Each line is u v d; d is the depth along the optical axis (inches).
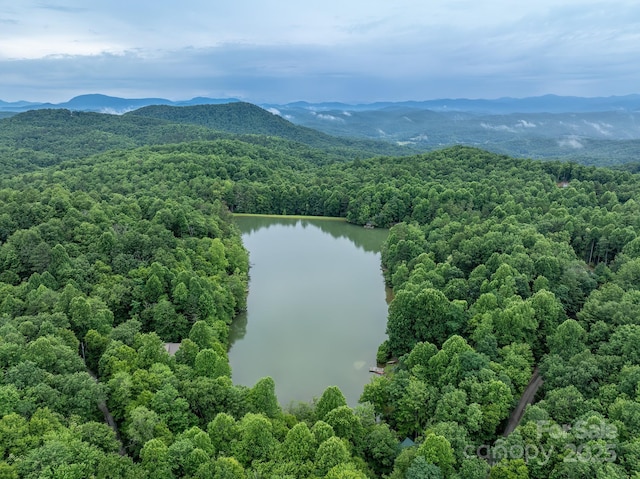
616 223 6860.2
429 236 7578.7
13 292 4451.3
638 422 2748.5
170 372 3447.3
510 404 3304.6
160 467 2556.6
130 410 3083.2
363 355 4943.4
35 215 5944.9
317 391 4279.0
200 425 3161.9
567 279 5044.3
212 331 4544.8
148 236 5969.5
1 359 3211.1
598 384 3299.7
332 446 2637.8
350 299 6476.4
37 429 2657.5
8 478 2289.6
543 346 4264.3
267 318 5831.7
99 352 3944.4
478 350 3885.3
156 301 4931.1
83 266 5059.1
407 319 4512.8
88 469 2468.0
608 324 4082.2
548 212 7736.2
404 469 2669.8
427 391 3368.6
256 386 3309.5
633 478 2347.4
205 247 6540.4
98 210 6486.2
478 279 5162.4
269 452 2760.8
